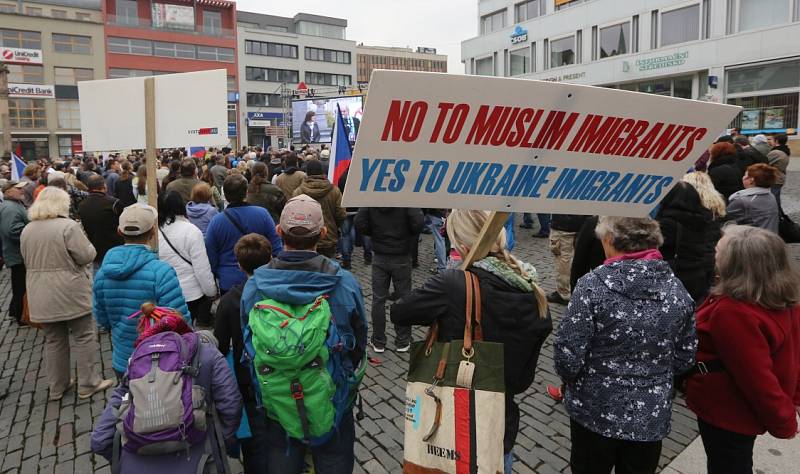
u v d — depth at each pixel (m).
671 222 3.78
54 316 3.97
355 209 8.03
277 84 63.75
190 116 3.93
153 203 3.74
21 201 5.96
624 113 1.59
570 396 2.21
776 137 8.57
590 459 2.18
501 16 33.97
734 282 2.06
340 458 2.32
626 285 2.01
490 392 1.77
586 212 1.74
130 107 3.92
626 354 2.03
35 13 47.59
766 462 3.08
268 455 2.27
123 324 3.02
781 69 22.17
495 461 1.74
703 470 3.04
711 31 23.94
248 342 2.14
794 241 4.88
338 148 7.31
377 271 4.86
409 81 1.34
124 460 1.91
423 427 1.82
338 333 2.17
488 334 1.88
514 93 1.45
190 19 54.19
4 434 3.70
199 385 2.00
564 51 30.23
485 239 1.86
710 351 2.20
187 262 4.38
